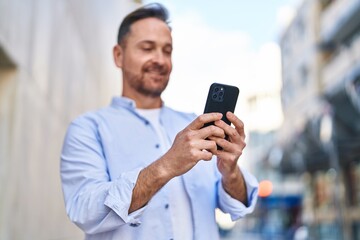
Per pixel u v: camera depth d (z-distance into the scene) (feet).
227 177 4.60
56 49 13.50
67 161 4.69
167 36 5.29
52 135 13.30
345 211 40.27
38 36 11.10
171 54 5.41
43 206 12.14
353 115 33.73
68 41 15.62
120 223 4.05
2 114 9.18
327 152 37.27
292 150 43.75
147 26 5.23
